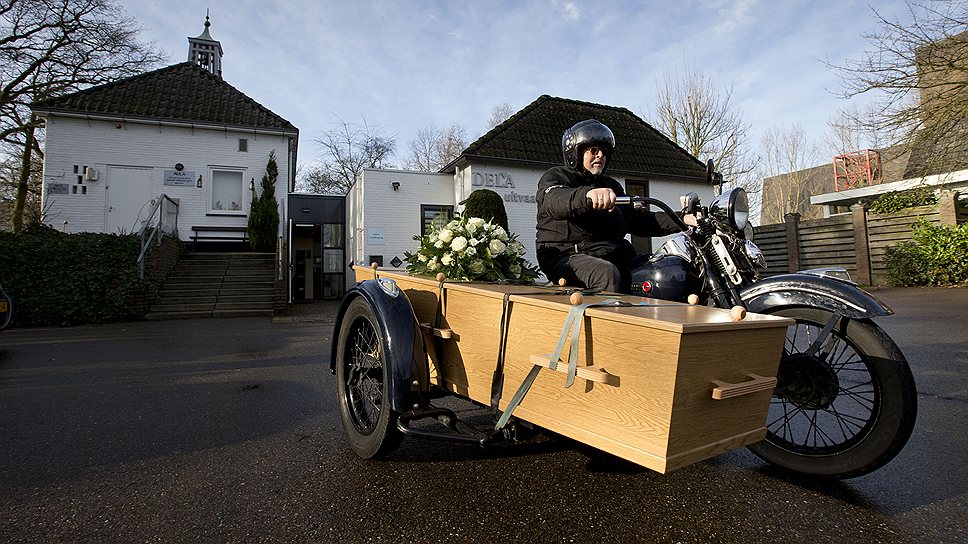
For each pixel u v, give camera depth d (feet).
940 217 36.06
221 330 26.68
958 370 13.80
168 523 6.28
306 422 10.53
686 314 5.24
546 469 7.83
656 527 6.03
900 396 6.49
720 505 6.59
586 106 53.01
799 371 7.32
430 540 5.78
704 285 8.50
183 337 24.11
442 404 11.85
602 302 5.63
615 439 5.09
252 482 7.49
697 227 8.61
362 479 7.53
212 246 48.55
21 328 28.19
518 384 6.26
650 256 9.14
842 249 40.93
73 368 16.70
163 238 37.45
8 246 29.43
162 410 11.58
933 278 35.12
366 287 8.21
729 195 8.35
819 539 5.72
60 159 44.45
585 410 5.41
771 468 7.85
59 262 30.25
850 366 7.64
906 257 36.35
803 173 114.52
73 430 10.19
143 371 16.07
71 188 44.57
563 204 8.43
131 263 32.17
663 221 10.20
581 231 9.21
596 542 5.71
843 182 78.89
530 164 42.09
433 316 8.01
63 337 24.39
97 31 54.95
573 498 6.82
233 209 49.47
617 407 5.07
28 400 12.59
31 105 43.62
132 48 57.77
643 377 4.82
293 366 16.70
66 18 53.62
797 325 7.53
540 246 9.53
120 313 31.04
